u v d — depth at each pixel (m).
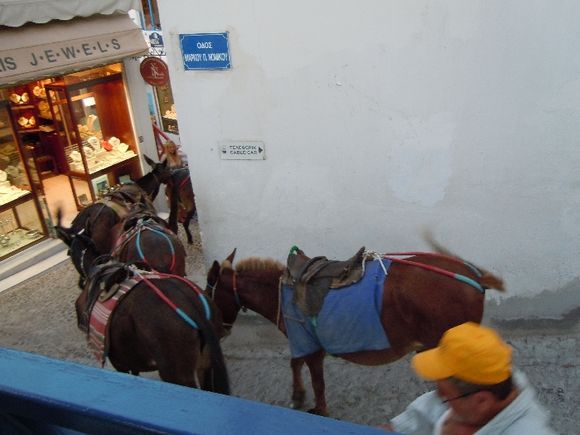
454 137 4.23
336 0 3.99
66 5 7.20
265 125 4.49
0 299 7.12
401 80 4.13
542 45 3.86
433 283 3.37
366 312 3.45
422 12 3.90
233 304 4.18
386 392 4.56
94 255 5.14
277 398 4.68
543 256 4.49
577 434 3.87
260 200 4.78
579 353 4.57
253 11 4.13
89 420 0.83
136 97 9.07
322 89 4.28
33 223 8.28
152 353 3.57
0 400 0.90
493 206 4.39
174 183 7.50
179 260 5.04
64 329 6.23
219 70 4.36
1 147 7.80
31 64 6.99
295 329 3.75
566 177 4.20
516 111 4.07
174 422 0.78
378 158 4.42
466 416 1.58
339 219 4.70
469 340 1.52
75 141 8.72
